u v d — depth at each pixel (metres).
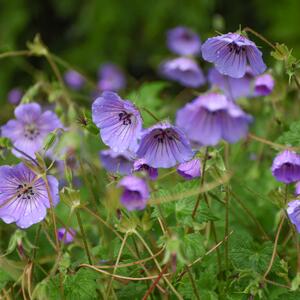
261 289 0.57
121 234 0.62
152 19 1.60
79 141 0.56
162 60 1.57
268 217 0.70
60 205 0.73
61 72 1.60
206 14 1.59
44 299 0.55
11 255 0.65
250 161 0.81
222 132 0.53
